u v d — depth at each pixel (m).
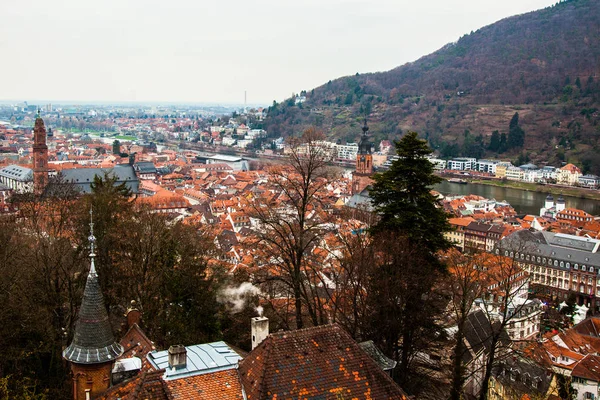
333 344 40.41
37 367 59.84
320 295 85.88
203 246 91.75
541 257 189.12
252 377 37.94
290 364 38.38
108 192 89.62
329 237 92.44
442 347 68.00
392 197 66.00
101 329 45.97
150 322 68.56
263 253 75.69
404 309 63.09
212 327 74.12
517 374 86.19
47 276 65.94
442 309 70.06
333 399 37.59
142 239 78.50
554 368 108.88
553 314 145.38
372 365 40.12
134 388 36.50
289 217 73.62
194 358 40.34
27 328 60.34
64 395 55.44
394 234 63.66
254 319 43.34
